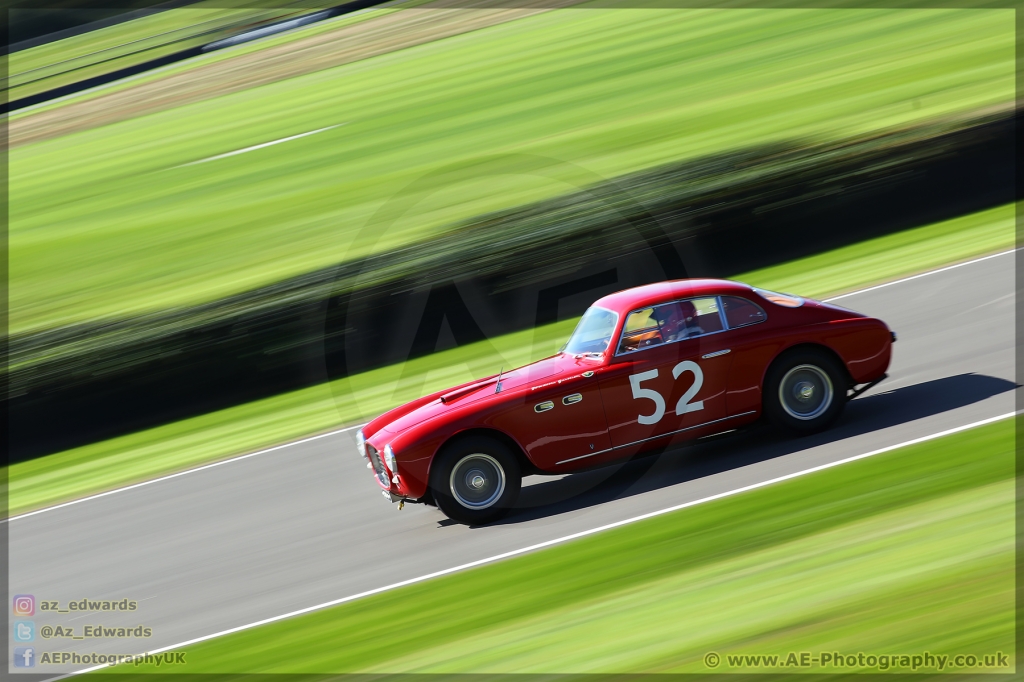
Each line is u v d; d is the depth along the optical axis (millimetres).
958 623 14023
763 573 16234
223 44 93000
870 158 41406
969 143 41625
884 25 71312
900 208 41875
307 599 18984
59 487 32531
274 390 39219
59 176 71312
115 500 29672
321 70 85875
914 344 27625
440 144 62156
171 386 38438
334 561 20859
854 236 41906
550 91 69125
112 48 92250
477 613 16781
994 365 24188
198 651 17484
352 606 18141
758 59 68375
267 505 25984
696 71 67750
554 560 18203
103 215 61188
